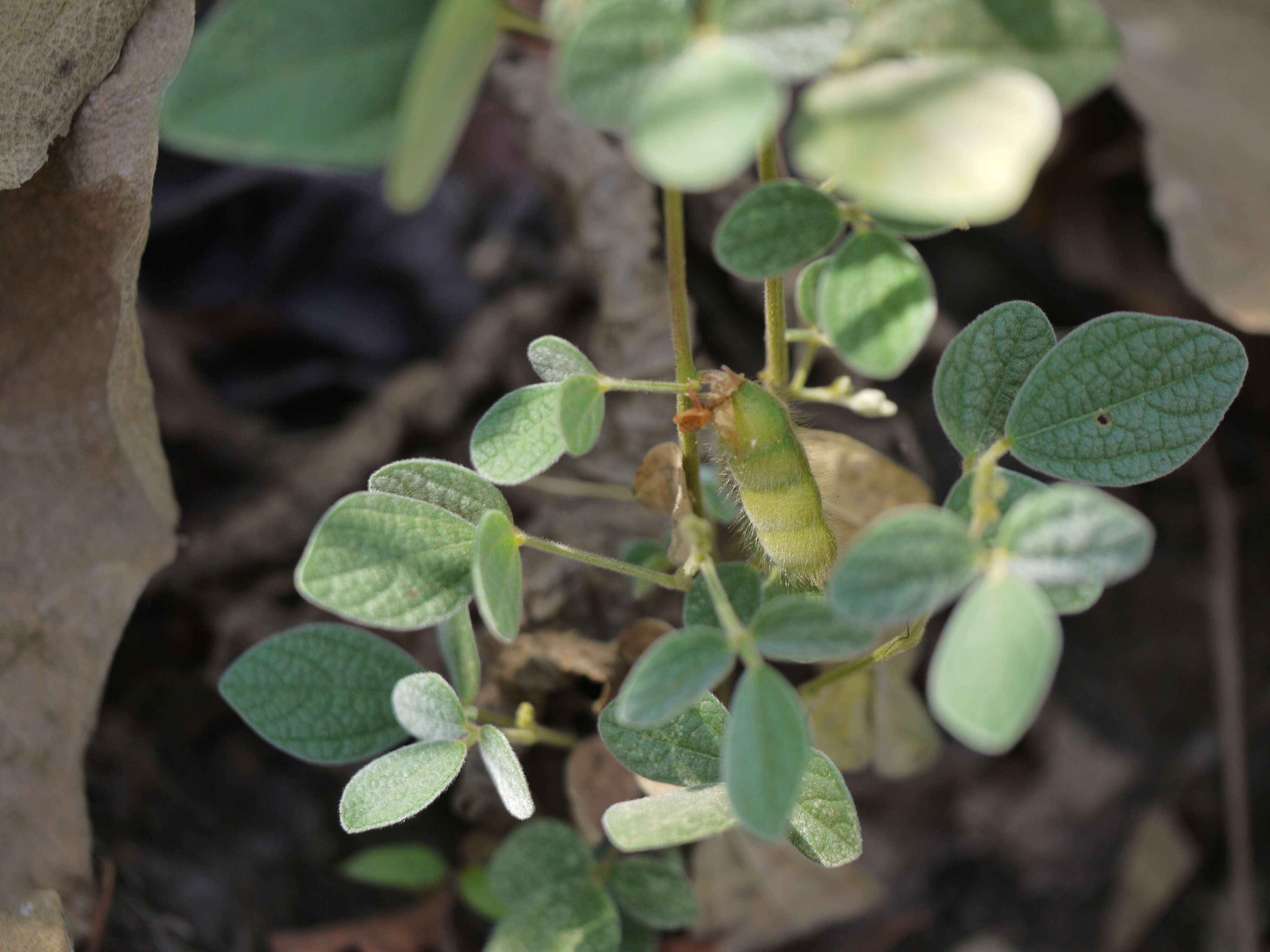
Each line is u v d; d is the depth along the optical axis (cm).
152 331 42
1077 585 21
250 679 26
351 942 32
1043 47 22
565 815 32
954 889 41
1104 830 41
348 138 22
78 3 26
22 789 28
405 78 22
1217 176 35
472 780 31
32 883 28
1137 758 41
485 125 49
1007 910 40
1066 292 45
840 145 21
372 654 26
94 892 28
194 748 33
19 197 27
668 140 20
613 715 25
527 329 40
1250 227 34
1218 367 23
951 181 20
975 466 24
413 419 40
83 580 29
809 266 26
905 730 31
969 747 42
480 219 49
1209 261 34
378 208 48
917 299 22
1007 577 21
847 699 30
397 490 24
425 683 25
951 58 22
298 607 35
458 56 21
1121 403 24
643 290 34
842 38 21
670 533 32
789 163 37
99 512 29
